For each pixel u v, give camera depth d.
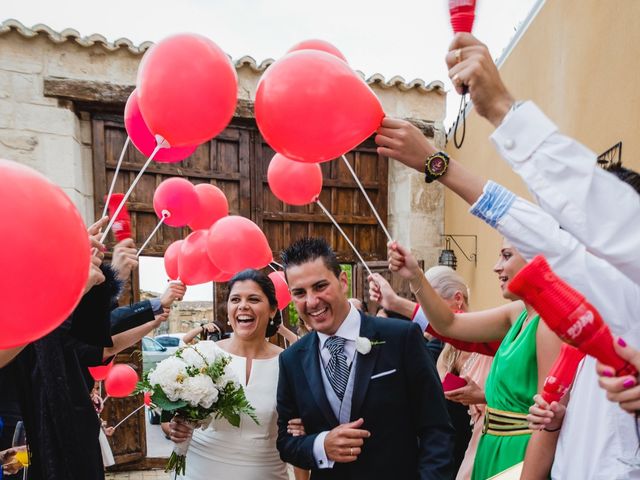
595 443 1.09
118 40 4.80
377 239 6.09
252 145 5.57
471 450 2.00
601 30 2.88
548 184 0.83
